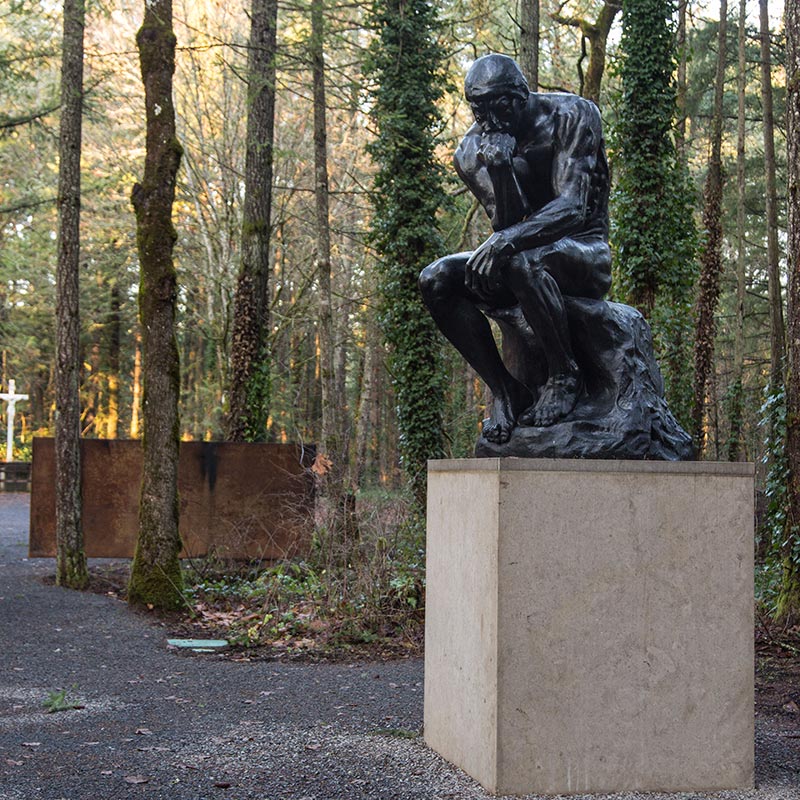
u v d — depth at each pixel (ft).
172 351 39.58
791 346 33.60
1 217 101.09
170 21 40.16
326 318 54.19
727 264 112.37
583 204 16.33
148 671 27.45
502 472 14.87
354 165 91.45
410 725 20.29
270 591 37.35
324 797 15.16
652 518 15.40
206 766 17.10
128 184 89.15
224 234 88.48
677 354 62.80
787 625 32.07
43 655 29.68
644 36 54.19
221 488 48.42
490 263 15.83
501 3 68.33
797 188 33.42
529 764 14.92
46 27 52.85
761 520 51.42
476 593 15.72
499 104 16.11
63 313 44.29
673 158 57.00
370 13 62.69
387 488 60.64
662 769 15.37
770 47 90.17
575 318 16.52
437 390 62.13
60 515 44.14
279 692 24.27
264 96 63.87
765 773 16.78
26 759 17.66
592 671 15.14
